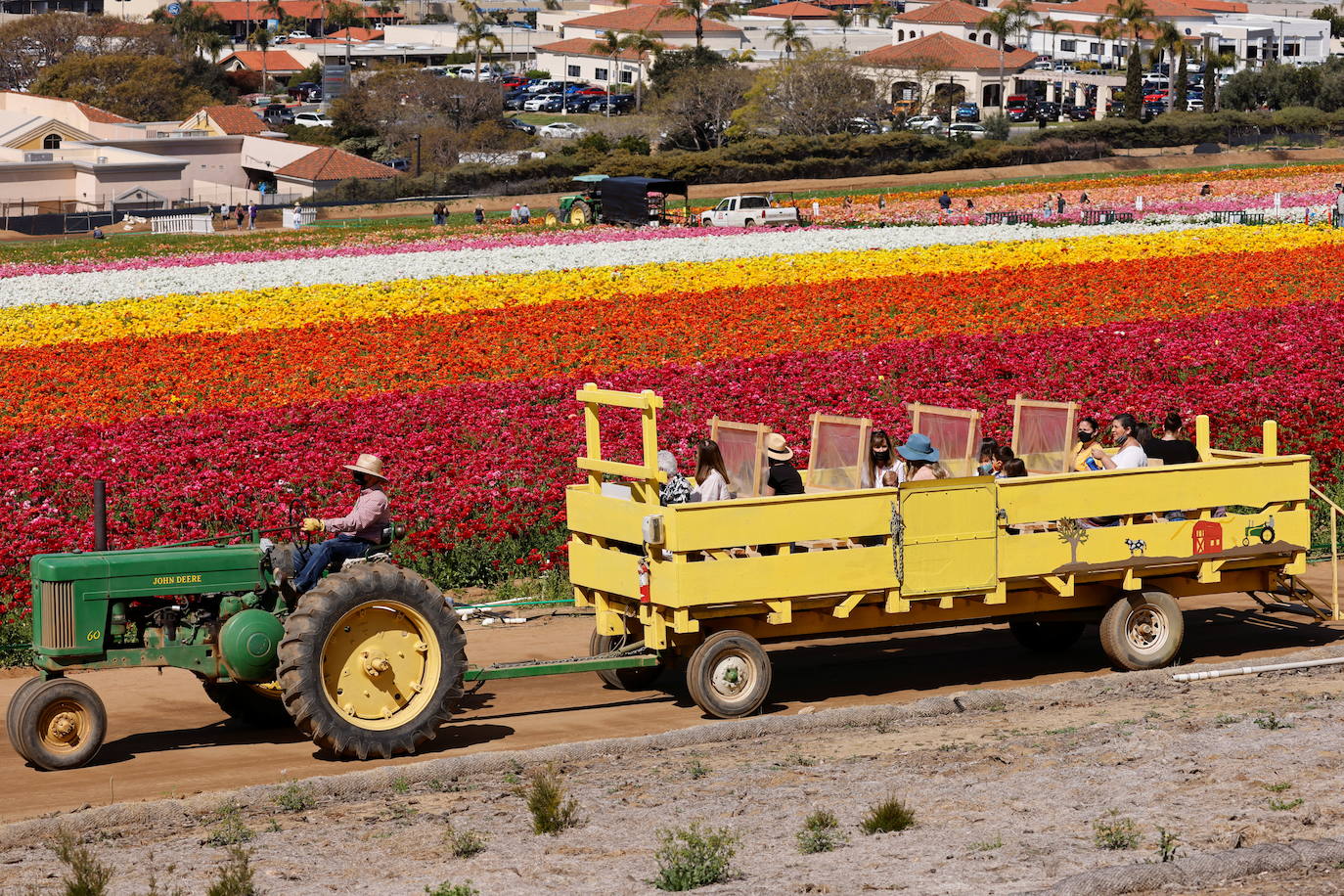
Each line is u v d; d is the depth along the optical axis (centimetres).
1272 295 3678
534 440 2181
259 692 1174
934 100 12319
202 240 6944
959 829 815
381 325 3516
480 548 1728
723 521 1160
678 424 2214
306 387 2827
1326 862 730
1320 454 2078
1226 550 1319
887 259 4525
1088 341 2964
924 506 1215
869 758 1019
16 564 1605
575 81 15225
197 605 1158
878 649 1433
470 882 779
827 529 1191
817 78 10781
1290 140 10162
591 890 752
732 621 1209
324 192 9025
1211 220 5853
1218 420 2258
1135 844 766
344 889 778
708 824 863
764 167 9212
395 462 2039
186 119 12294
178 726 1210
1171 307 3581
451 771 1045
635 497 1261
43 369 2991
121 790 1039
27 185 8925
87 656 1105
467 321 3534
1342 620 1440
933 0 17988
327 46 17388
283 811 973
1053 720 1116
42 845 913
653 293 3956
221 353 3172
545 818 871
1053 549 1255
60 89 13350
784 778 968
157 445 2167
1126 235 5022
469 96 12081
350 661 1095
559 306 3725
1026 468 1395
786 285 3997
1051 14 15788
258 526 1759
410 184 8825
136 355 3120
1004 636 1474
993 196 7819
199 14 18000
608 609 1262
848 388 2556
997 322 3431
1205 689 1212
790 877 748
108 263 5272
